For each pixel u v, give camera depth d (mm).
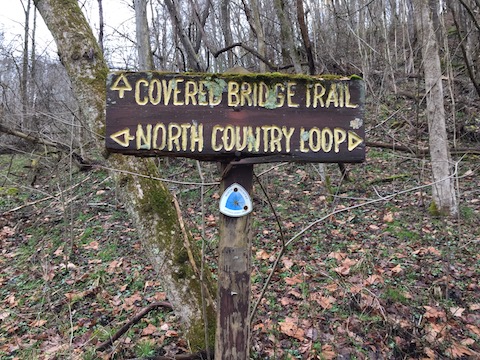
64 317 4367
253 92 1958
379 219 6145
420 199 6719
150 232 3059
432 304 3998
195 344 2992
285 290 4340
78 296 4703
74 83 3246
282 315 3895
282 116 1961
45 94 8602
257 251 5293
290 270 4746
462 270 4617
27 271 5617
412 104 10281
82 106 3244
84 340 3855
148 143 1937
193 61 6371
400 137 9195
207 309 3068
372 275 4492
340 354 3340
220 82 1946
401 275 4539
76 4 3359
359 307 3922
